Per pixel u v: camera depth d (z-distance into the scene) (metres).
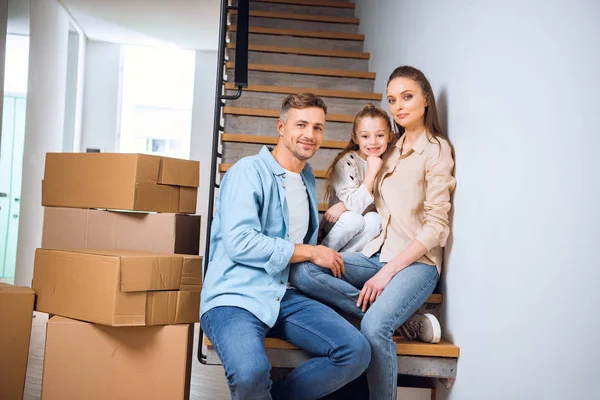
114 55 7.64
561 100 1.59
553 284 1.62
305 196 2.25
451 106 2.44
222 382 3.26
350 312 2.20
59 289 2.30
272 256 2.00
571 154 1.54
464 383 2.19
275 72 3.81
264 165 2.13
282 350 2.18
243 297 2.01
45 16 5.71
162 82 7.86
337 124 3.44
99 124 7.58
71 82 7.11
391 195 2.35
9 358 2.28
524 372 1.76
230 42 4.05
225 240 2.02
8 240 7.49
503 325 1.89
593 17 1.46
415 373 2.25
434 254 2.28
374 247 2.32
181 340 2.24
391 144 2.48
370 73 3.87
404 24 3.26
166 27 6.88
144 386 2.23
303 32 4.25
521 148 1.81
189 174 2.76
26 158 5.50
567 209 1.56
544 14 1.70
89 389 2.22
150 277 2.19
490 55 2.07
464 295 2.22
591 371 1.45
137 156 2.54
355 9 4.68
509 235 1.87
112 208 2.59
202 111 7.62
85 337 2.22
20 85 7.47
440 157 2.30
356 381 2.33
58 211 2.73
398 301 2.11
